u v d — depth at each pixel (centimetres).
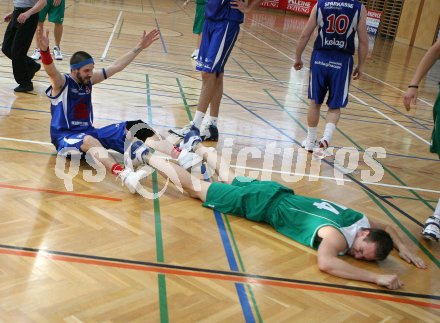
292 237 347
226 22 510
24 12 568
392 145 621
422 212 431
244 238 341
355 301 289
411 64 1418
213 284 283
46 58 402
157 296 264
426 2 1900
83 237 310
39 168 398
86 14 1456
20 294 249
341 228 334
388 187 479
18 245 291
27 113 525
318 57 528
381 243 329
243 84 830
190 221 354
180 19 1683
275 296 281
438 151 379
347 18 511
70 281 265
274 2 2514
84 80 423
